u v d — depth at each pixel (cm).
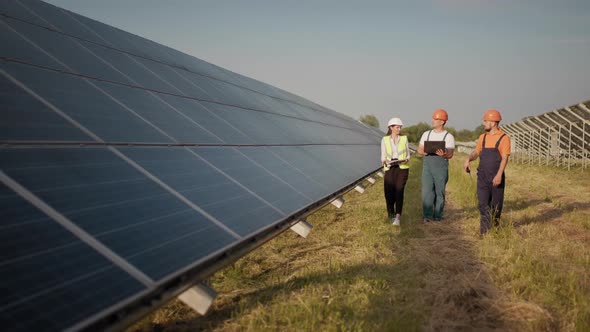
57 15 731
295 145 949
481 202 715
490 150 704
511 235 682
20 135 334
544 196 1238
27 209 265
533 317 396
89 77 549
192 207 390
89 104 470
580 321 377
